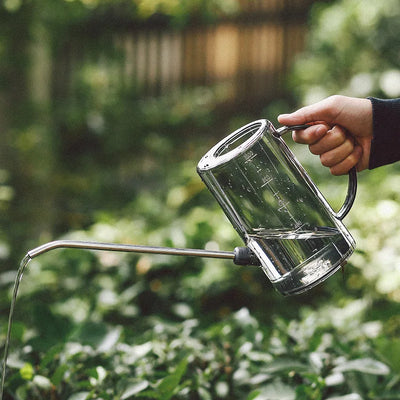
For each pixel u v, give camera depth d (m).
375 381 1.64
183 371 1.46
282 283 1.21
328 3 6.05
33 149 5.61
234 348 1.81
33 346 1.74
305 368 1.56
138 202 4.93
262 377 1.58
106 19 6.58
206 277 2.95
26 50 5.56
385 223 3.20
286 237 1.21
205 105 6.55
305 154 4.88
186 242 3.12
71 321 2.59
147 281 3.04
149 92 6.73
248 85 6.50
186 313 2.64
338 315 2.59
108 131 6.52
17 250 4.19
